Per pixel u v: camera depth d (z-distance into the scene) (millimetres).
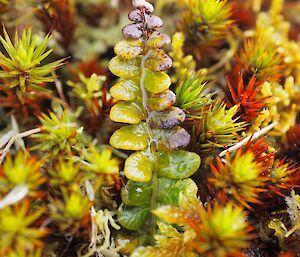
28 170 111
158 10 174
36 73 131
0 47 146
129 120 123
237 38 166
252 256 124
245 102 133
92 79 140
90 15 177
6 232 107
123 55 122
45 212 115
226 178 118
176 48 144
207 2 145
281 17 164
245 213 117
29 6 149
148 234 123
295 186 125
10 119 146
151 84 123
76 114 143
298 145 137
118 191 126
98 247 122
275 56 144
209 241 109
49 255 116
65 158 121
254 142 133
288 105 146
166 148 123
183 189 122
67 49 165
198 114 131
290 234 123
